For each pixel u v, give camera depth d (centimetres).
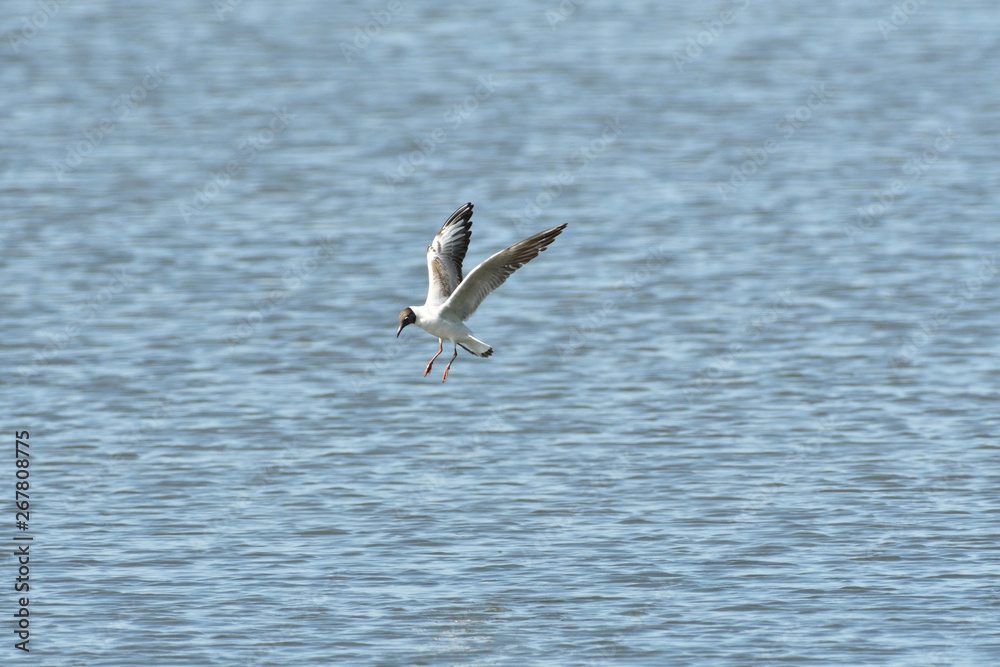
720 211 6206
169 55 9538
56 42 9888
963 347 4397
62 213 6234
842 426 3700
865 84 8612
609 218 6119
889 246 5616
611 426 3750
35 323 4772
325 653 2452
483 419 3838
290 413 3900
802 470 3369
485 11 10931
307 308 4972
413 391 4100
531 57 9406
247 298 5091
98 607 2636
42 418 3850
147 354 4456
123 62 9331
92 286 5222
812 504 3136
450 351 4500
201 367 4334
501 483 3325
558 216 6144
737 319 4769
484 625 2550
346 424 3803
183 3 11331
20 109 8175
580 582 2727
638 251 5644
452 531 3016
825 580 2717
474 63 9281
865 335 4553
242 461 3506
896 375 4141
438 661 2419
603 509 3133
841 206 6238
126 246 5744
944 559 2806
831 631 2495
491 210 6253
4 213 6219
